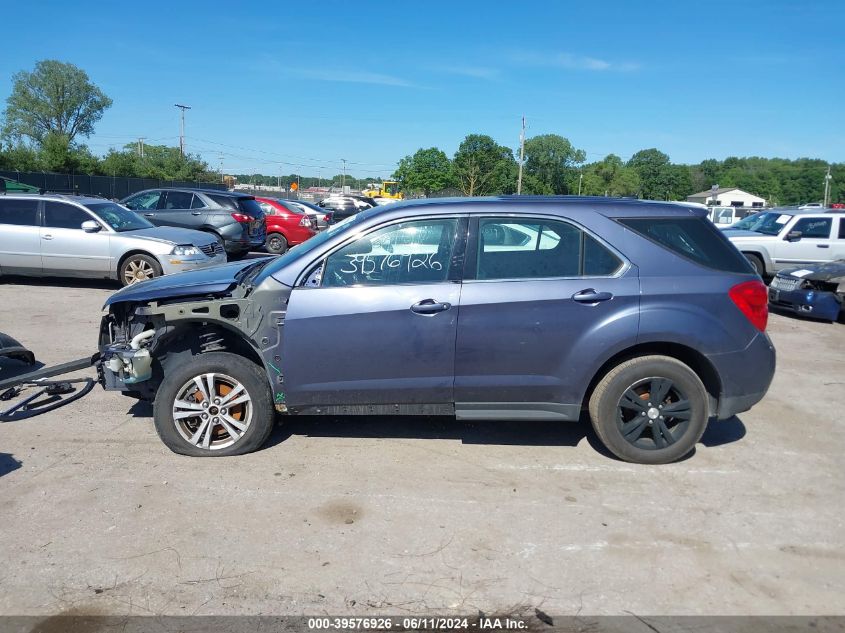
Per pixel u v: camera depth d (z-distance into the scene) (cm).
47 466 441
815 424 544
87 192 4262
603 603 306
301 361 439
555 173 8556
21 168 5216
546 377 435
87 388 589
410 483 422
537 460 459
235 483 419
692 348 430
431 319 430
